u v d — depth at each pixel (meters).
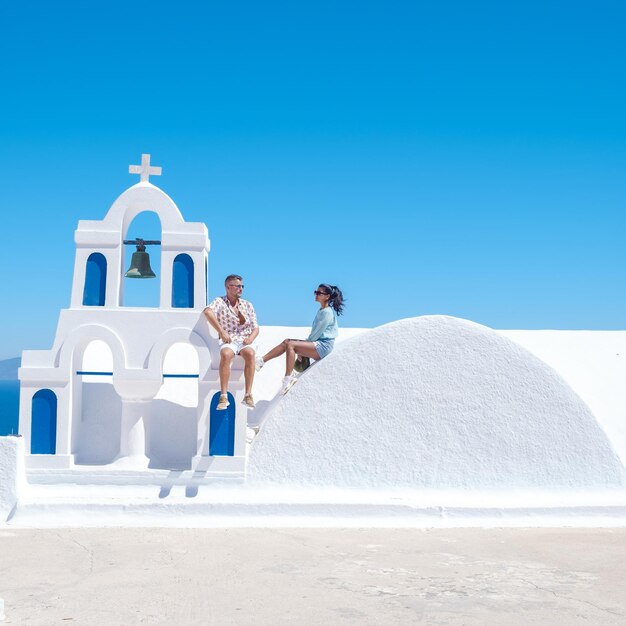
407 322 9.37
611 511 8.75
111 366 11.29
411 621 5.12
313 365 9.30
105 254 9.20
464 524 8.52
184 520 8.42
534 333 13.77
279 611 5.32
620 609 5.45
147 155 9.52
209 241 9.76
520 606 5.49
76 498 8.52
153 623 5.05
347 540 7.70
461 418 9.15
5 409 50.69
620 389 12.00
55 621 5.05
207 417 8.96
